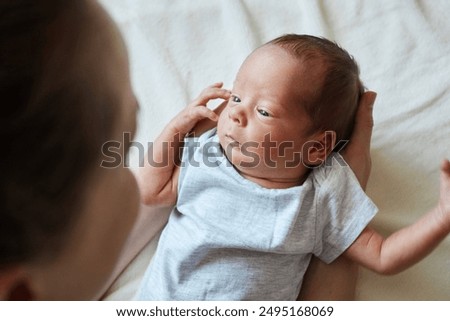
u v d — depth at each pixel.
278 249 0.78
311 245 0.80
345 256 0.83
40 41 0.31
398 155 0.90
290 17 1.01
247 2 1.03
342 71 0.77
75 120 0.32
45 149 0.32
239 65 0.98
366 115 0.85
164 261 0.81
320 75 0.76
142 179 0.83
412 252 0.77
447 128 0.91
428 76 0.95
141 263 0.87
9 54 0.31
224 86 0.97
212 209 0.81
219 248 0.79
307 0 1.02
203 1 1.03
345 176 0.81
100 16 0.34
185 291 0.79
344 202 0.80
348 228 0.80
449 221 0.74
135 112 0.39
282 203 0.79
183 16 1.02
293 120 0.76
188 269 0.79
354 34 1.00
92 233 0.38
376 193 0.89
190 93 0.97
